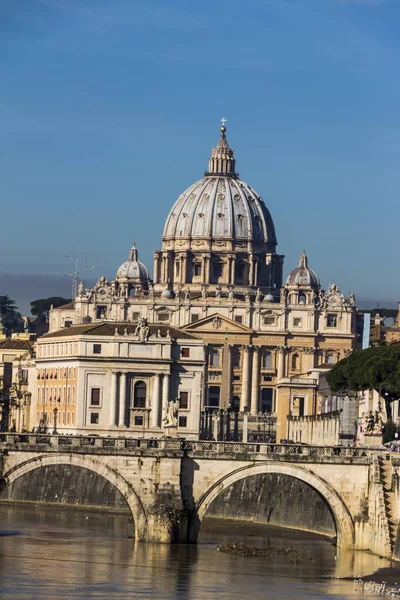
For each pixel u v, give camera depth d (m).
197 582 199.88
